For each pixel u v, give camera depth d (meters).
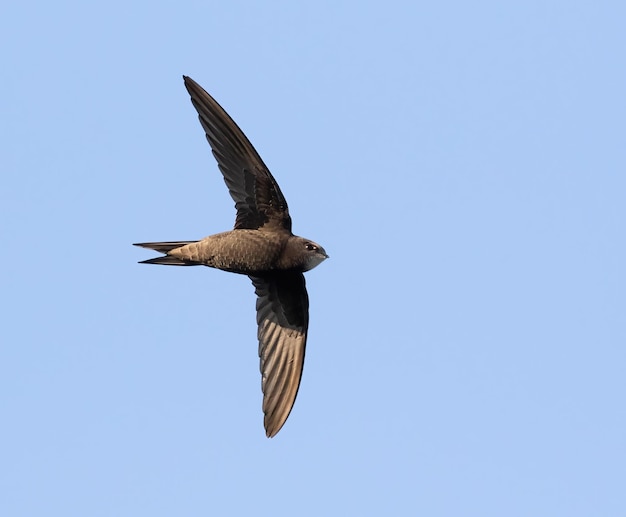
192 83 16.44
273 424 17.52
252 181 16.47
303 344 17.70
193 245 16.30
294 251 16.45
